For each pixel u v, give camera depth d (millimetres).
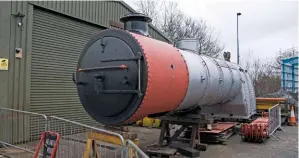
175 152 6699
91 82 5074
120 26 11492
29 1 8164
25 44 8102
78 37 9945
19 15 7871
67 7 9320
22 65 8039
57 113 9188
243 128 9055
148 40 5160
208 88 6863
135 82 4637
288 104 13688
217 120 10695
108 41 5004
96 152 5402
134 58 4637
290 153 7648
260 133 8758
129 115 4723
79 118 9992
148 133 10367
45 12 8773
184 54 6297
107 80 4863
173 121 7254
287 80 17734
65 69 9492
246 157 7152
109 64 4879
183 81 5621
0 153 6785
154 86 4707
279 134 10648
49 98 8938
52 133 4738
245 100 9977
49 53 8930
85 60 5215
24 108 8062
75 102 9859
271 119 10141
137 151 4102
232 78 8695
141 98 4605
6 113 7613
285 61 17594
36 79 8523
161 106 5215
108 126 5332
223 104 10086
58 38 9219
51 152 4613
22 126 7980
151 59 4734
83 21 10023
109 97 4852
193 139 7137
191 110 7152
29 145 7727
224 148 8078
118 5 11484
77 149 6504
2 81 7578
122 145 4234
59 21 9234
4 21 7617
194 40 7680
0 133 7410
